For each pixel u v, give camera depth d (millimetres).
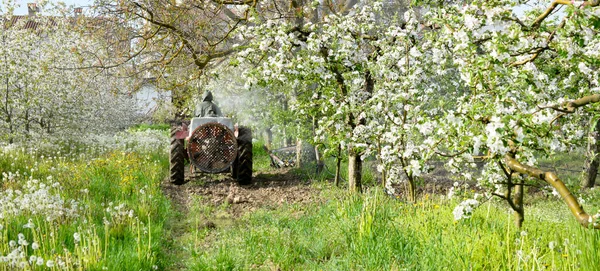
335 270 5133
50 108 14172
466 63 5238
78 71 14391
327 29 8258
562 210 7949
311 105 9258
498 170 5852
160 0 11078
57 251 5270
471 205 5426
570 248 4602
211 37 12016
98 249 5164
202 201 9266
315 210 8047
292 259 5637
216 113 11664
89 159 12922
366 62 8367
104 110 20047
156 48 12047
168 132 24875
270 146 17734
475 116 4746
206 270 5301
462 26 5184
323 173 11664
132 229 6422
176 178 10852
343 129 8430
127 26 12117
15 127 13672
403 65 7941
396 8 10789
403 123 7754
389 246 5480
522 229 5762
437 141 5445
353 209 7000
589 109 4676
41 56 13781
